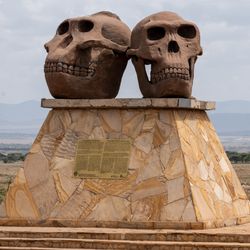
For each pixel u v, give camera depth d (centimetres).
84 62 2722
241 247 2277
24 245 2361
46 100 2692
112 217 2497
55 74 2688
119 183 2544
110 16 2822
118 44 2752
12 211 2602
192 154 2562
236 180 2778
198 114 2716
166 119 2586
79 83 2702
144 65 2670
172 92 2617
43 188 2606
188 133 2602
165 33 2639
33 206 2591
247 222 2645
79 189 2569
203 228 2423
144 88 2673
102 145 2611
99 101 2631
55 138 2667
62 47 2731
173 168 2519
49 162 2636
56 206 2564
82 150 2622
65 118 2680
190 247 2294
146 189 2514
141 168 2547
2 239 2370
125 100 2606
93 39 2689
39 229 2461
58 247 2347
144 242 2317
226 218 2553
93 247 2330
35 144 2678
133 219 2477
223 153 2780
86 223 2505
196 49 2669
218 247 2284
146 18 2692
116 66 2780
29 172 2641
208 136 2716
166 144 2553
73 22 2741
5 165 12388
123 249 2312
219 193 2606
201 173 2564
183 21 2662
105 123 2634
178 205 2467
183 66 2612
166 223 2442
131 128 2606
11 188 2630
